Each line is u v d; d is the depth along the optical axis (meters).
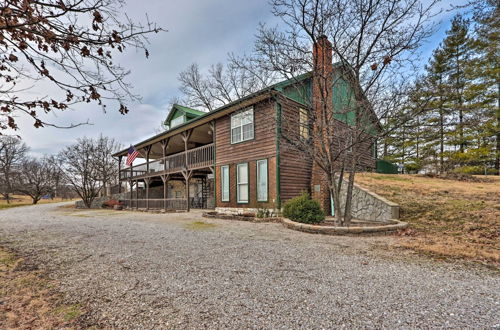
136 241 6.39
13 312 2.83
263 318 2.56
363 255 4.82
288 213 8.57
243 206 11.74
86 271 4.18
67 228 9.03
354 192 10.22
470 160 18.09
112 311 2.79
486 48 13.30
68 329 2.45
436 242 5.59
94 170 25.27
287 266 4.19
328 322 2.47
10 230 8.79
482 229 6.20
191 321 2.54
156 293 3.23
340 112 7.48
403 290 3.20
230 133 12.58
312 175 11.75
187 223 9.58
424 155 20.61
